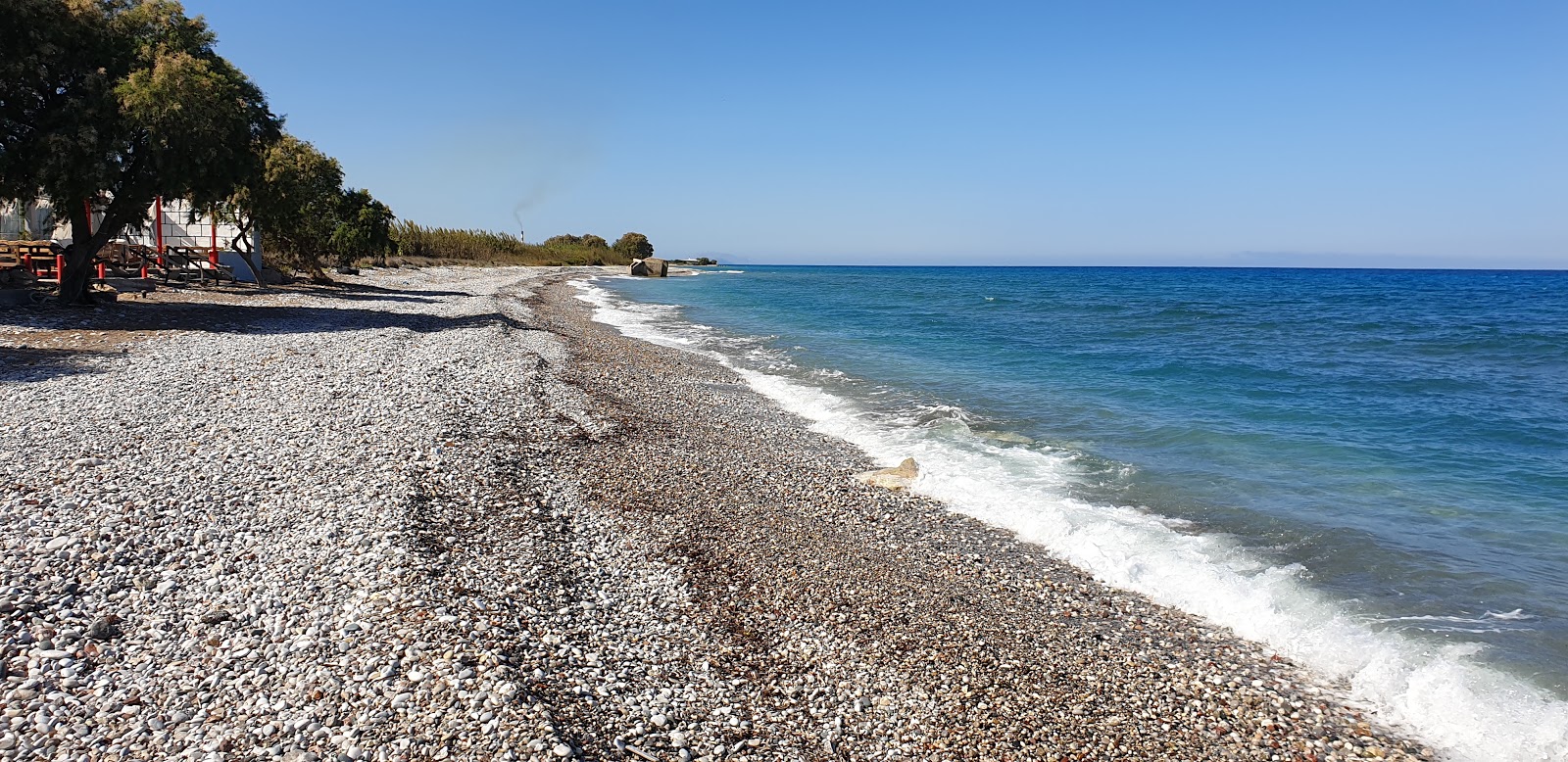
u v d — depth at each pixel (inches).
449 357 764.0
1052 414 698.8
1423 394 784.9
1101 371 943.7
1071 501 464.8
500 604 282.8
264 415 489.7
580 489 443.2
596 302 2033.7
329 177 1536.7
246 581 278.7
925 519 442.3
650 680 257.1
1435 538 404.5
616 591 321.7
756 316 1787.6
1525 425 641.0
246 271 1369.3
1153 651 304.2
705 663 274.2
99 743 193.8
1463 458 545.0
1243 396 777.6
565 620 286.2
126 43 819.4
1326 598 341.4
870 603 335.3
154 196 834.8
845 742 238.4
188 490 352.2
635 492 452.4
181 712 207.5
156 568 280.8
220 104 835.4
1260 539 407.2
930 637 309.1
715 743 227.6
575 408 627.5
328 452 426.6
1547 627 313.0
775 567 366.3
